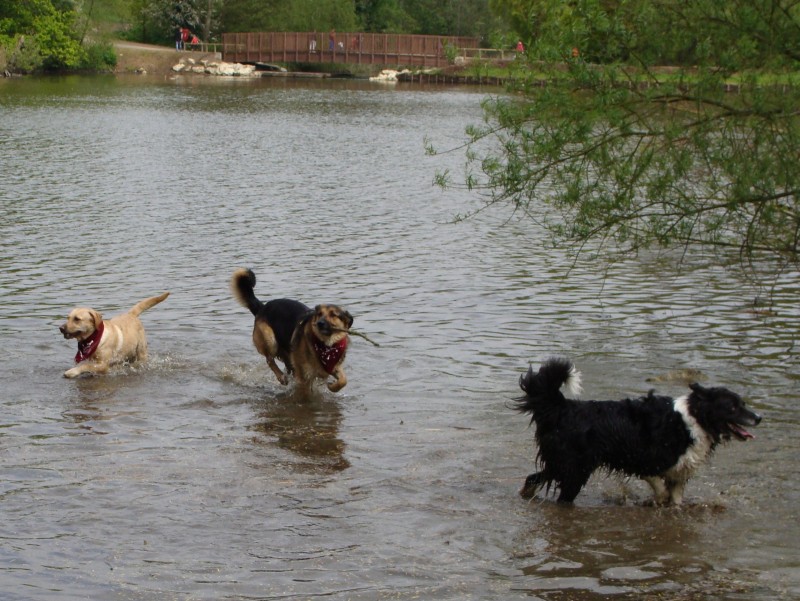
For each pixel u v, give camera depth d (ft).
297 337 33.76
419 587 20.26
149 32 316.19
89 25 272.51
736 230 34.96
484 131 36.32
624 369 35.96
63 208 71.31
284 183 88.58
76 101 179.01
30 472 26.16
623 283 50.39
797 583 20.42
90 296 46.44
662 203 34.30
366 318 43.62
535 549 22.17
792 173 30.94
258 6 316.40
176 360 37.60
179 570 20.86
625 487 26.20
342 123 153.79
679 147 32.30
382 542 22.48
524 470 27.14
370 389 34.50
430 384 34.91
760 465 27.25
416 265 54.85
